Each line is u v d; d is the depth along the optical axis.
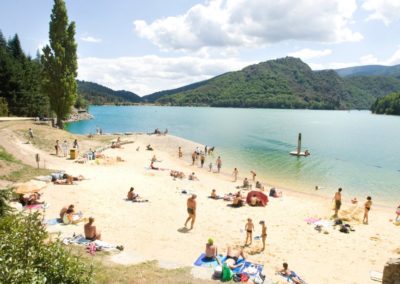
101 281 11.03
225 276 12.87
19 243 6.22
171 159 43.75
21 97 73.75
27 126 46.44
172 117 153.62
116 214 20.16
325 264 15.88
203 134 81.25
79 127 89.19
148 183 28.72
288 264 15.62
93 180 27.52
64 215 17.47
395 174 41.56
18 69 76.81
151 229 18.41
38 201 20.38
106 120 121.38
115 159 38.62
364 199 30.22
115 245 15.04
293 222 21.59
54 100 55.84
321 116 193.62
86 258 13.05
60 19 54.22
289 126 113.31
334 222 21.70
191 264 14.48
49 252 6.64
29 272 5.59
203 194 27.05
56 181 25.16
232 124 116.25
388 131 105.00
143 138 60.09
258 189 30.44
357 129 110.62
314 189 33.03
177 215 21.28
